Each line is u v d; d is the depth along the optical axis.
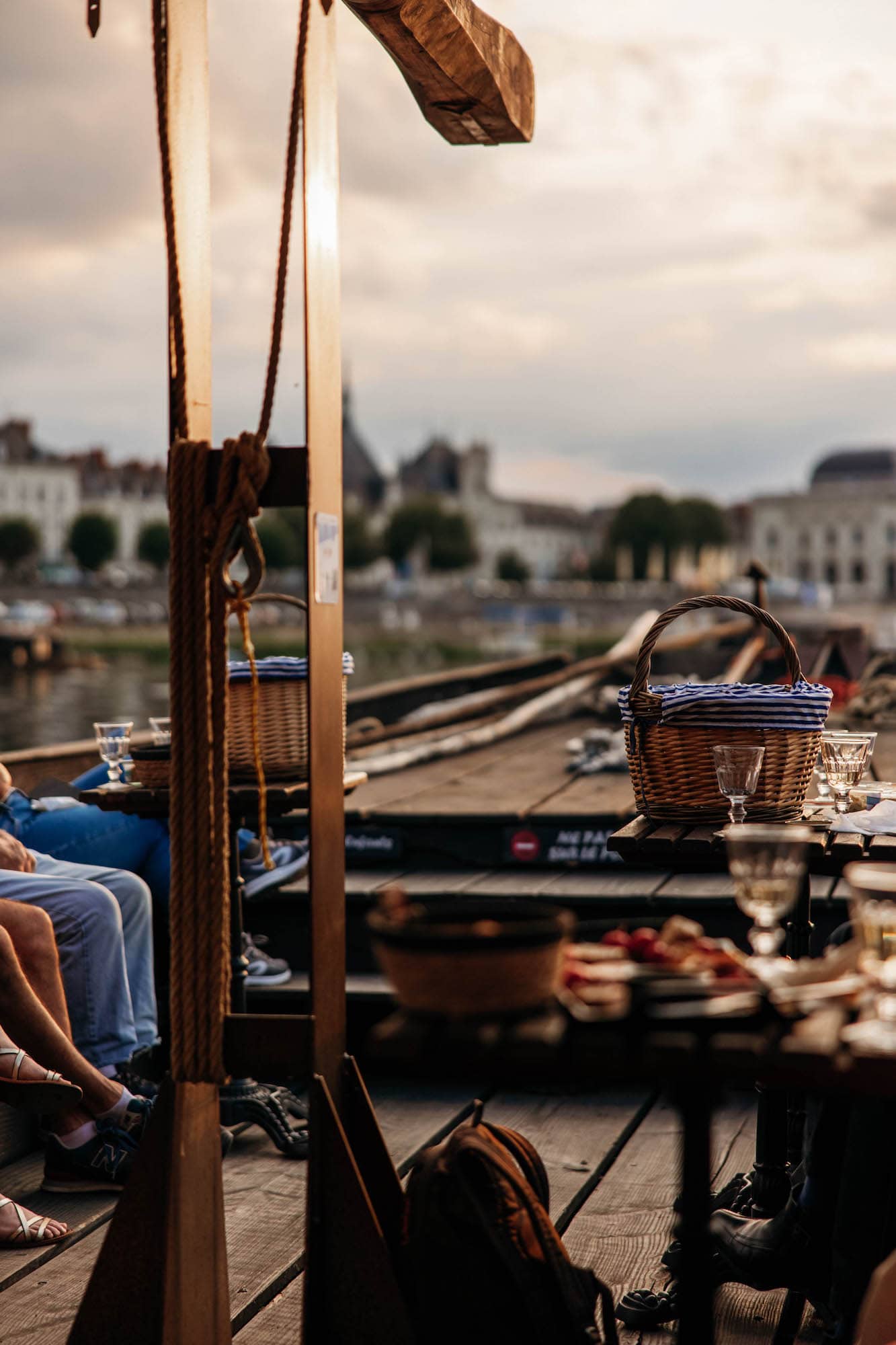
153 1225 1.90
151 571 113.56
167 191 1.98
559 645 76.12
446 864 4.52
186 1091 1.97
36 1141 3.27
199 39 2.10
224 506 1.91
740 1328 2.31
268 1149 3.25
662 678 9.11
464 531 124.00
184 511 1.95
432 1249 1.77
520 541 147.25
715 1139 3.20
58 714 24.97
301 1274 2.56
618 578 133.88
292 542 94.75
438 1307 1.76
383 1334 1.86
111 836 3.69
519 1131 3.32
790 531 130.88
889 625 17.16
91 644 69.88
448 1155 1.82
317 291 1.99
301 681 2.53
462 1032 1.39
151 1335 1.89
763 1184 2.40
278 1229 2.76
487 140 3.08
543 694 8.44
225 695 1.94
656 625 2.57
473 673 9.30
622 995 1.44
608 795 5.00
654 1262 2.55
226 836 1.93
